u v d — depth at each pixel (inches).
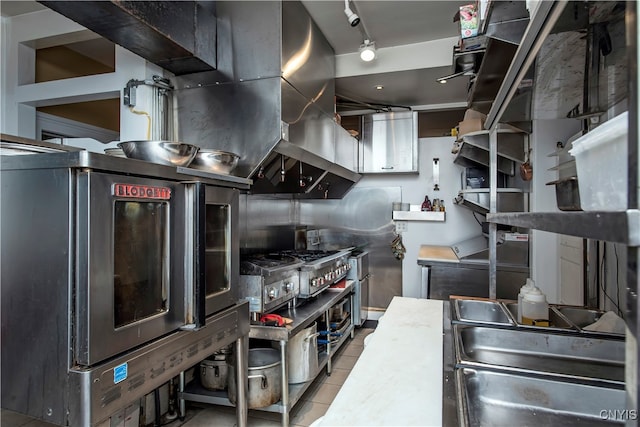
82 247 45.9
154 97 96.9
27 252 48.7
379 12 108.7
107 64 144.9
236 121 95.0
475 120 127.7
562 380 40.7
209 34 93.7
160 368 56.1
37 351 47.8
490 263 83.5
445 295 131.0
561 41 31.5
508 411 40.6
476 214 168.7
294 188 141.0
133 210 53.3
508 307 73.6
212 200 70.4
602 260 86.7
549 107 53.7
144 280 55.1
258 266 90.7
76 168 45.9
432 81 143.1
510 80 44.1
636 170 16.9
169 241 58.6
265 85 92.8
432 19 112.9
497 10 48.1
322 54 122.3
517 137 124.3
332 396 108.2
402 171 168.9
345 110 183.8
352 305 158.4
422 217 171.6
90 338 45.7
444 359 49.0
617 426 38.5
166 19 77.2
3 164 50.1
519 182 133.7
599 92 45.5
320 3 104.3
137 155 63.1
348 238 186.2
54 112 120.9
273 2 92.2
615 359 53.0
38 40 103.7
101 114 142.4
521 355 55.7
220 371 93.2
